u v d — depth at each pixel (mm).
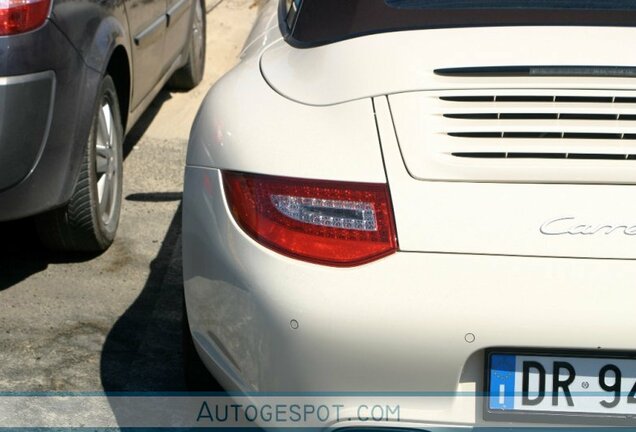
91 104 3996
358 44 2840
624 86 2617
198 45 6957
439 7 2973
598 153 2514
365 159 2516
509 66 2646
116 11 4410
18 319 3920
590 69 2639
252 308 2521
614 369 2420
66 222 4191
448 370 2412
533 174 2473
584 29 2820
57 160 3797
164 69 5672
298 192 2510
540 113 2578
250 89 2904
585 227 2406
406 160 2500
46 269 4344
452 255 2398
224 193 2645
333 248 2457
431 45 2762
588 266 2379
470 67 2650
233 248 2578
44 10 3635
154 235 4730
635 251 2389
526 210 2426
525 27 2836
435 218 2426
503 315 2365
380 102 2615
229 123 2762
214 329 2729
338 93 2689
